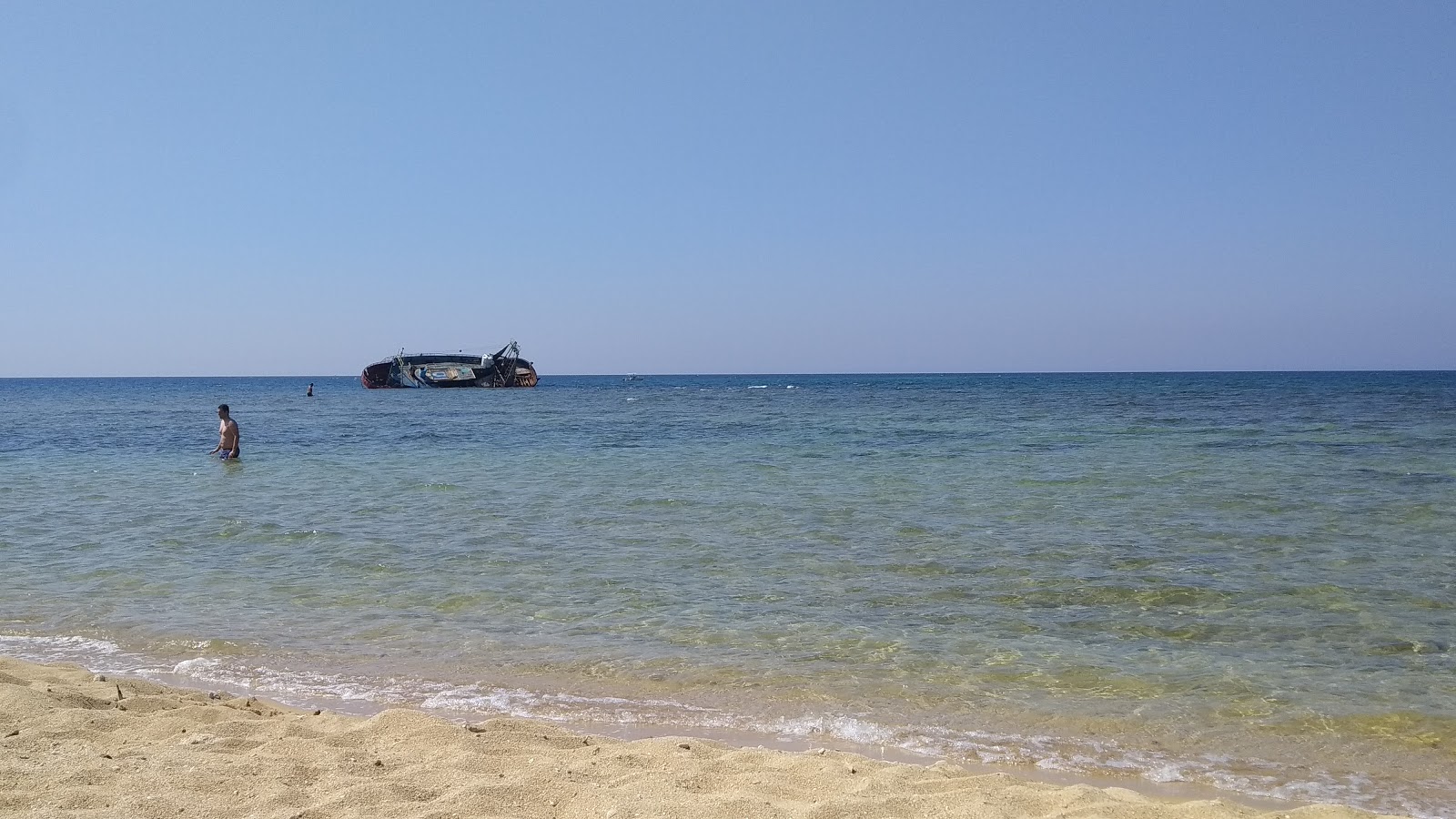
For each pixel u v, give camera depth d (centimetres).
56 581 1066
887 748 599
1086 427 3794
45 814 405
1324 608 938
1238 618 904
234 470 2325
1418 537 1306
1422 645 816
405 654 795
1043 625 884
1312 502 1630
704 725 636
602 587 1037
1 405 7694
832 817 437
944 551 1223
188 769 471
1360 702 682
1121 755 589
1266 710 667
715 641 834
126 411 6328
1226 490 1802
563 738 568
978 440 3117
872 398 8212
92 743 511
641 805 444
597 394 9938
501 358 10856
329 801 440
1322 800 525
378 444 3212
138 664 762
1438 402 6053
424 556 1206
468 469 2338
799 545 1275
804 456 2614
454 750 530
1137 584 1037
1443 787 543
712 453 2745
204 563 1162
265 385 19438
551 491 1858
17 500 1741
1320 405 5772
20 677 661
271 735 546
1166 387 11119
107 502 1703
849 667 762
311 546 1276
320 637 845
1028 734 623
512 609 945
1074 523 1434
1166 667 761
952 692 705
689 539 1327
